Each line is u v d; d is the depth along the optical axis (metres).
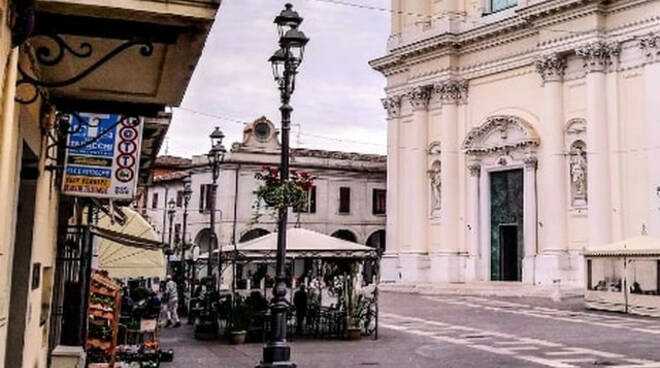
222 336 19.44
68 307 10.72
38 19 4.68
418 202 43.16
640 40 33.25
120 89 6.96
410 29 45.59
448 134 41.88
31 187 6.86
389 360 15.12
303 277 31.45
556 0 35.53
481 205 40.44
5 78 3.76
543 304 30.20
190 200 48.84
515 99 39.19
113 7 4.53
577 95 35.81
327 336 19.50
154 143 16.95
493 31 39.81
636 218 33.00
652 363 14.28
